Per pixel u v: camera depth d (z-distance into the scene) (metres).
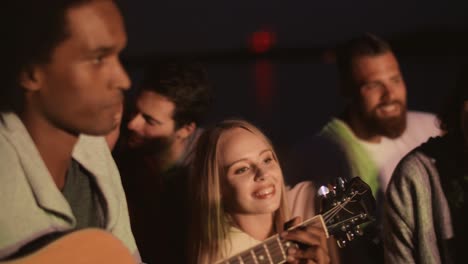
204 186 1.86
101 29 1.20
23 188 1.25
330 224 1.67
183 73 2.61
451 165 2.04
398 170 2.09
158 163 2.56
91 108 1.23
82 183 1.42
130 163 2.50
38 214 1.27
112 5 1.24
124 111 2.61
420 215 2.04
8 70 1.21
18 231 1.24
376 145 2.59
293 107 11.10
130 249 1.50
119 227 1.48
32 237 1.26
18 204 1.24
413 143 2.67
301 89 13.86
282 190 1.87
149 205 2.36
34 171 1.25
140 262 1.53
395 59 2.61
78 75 1.20
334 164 2.52
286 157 2.57
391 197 2.08
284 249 1.57
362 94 2.58
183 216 2.25
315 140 2.57
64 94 1.21
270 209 1.81
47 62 1.19
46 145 1.27
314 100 11.78
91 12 1.20
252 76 19.03
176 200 2.33
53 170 1.31
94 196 1.43
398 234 2.07
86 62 1.21
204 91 2.67
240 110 10.91
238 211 1.84
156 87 2.58
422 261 2.03
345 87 2.65
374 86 2.56
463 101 2.03
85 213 1.42
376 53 2.58
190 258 1.90
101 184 1.42
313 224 1.64
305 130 9.05
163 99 2.56
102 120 1.25
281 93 13.22
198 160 1.89
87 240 1.30
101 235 1.31
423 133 2.71
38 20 1.18
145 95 2.60
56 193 1.28
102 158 1.45
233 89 14.36
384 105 2.56
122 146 2.58
